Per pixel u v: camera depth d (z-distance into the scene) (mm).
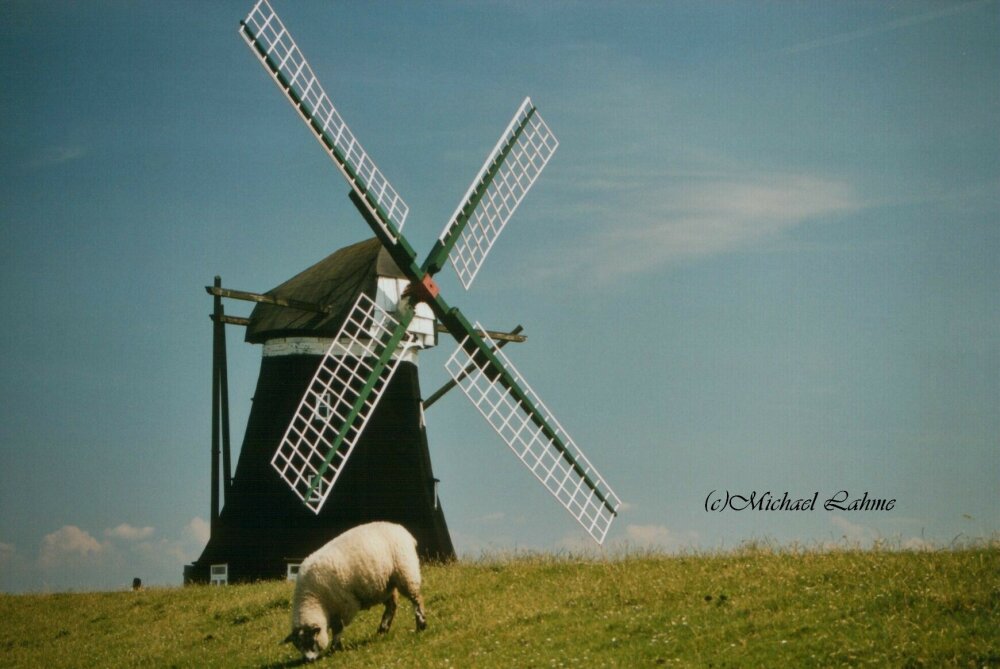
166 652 22000
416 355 33719
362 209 27156
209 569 32438
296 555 31828
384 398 32500
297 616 18500
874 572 17547
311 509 29000
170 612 25812
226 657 20688
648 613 17500
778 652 14711
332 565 18625
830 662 14148
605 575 20734
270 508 32438
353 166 27062
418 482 32781
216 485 32875
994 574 16516
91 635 25000
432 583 22438
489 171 30188
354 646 18750
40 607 28578
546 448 28375
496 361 27906
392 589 19094
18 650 24484
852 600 16328
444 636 18266
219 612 24516
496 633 17828
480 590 21359
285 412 32875
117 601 28203
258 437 33094
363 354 29156
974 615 15086
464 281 28844
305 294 33844
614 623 17203
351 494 32031
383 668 16828
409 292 28031
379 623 20297
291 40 26844
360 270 33219
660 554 22391
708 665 14648
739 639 15430
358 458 32156
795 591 17312
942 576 16688
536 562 22953
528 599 19812
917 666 13656
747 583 18203
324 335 32938
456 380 27859
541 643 16844
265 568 31875
